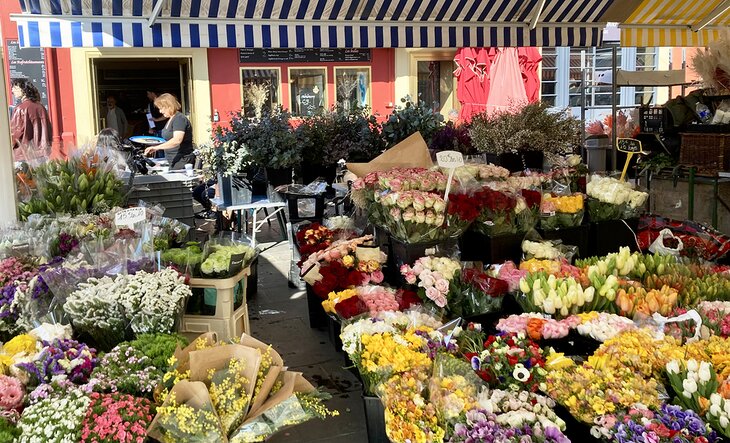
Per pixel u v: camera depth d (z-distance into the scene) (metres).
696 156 5.81
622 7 5.87
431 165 4.44
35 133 6.29
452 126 6.54
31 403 2.24
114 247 3.10
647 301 3.03
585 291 3.07
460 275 3.37
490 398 2.35
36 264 3.24
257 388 2.34
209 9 4.77
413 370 2.46
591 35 6.07
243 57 9.91
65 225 3.54
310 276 3.79
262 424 2.22
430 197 3.53
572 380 2.38
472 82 10.13
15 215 3.56
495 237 3.80
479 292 3.29
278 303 4.73
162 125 10.47
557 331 2.83
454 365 2.45
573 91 12.42
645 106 6.73
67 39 4.40
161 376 2.41
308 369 3.58
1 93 3.43
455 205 3.60
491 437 2.10
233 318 3.33
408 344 2.61
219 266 3.25
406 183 3.72
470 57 10.01
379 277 3.63
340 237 4.39
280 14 5.03
